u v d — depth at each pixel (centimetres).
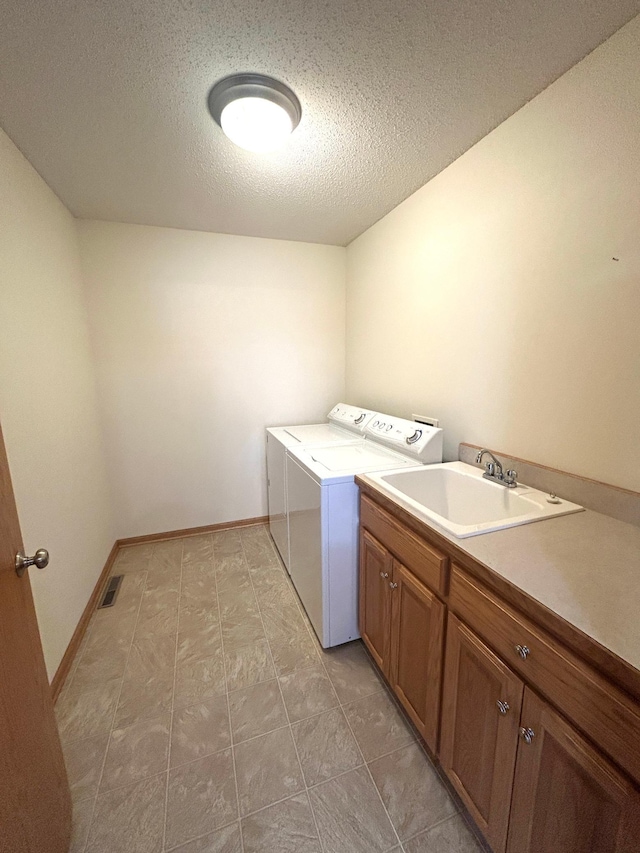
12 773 72
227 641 172
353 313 279
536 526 105
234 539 273
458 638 97
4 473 80
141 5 91
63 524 166
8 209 138
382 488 138
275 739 126
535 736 74
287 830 100
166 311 250
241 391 276
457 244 167
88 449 212
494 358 152
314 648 168
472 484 150
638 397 103
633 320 102
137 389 251
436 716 109
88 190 186
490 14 95
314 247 278
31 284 153
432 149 155
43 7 91
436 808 105
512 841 83
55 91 119
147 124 136
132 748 123
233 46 103
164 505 271
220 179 178
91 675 153
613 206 105
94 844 97
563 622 66
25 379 140
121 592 210
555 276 123
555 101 118
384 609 138
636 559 87
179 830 100
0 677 71
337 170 171
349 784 112
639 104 96
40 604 139
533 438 137
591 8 93
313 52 106
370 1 92
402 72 113
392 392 230
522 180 132
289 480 208
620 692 59
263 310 272
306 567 181
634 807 56
